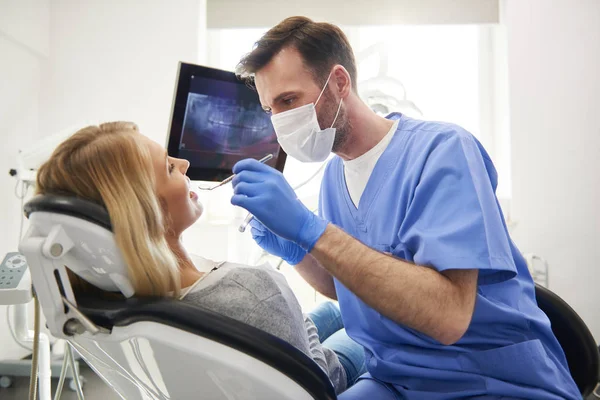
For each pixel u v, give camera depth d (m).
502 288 1.03
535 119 2.49
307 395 0.70
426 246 0.90
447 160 0.97
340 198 1.26
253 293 0.81
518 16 2.50
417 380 1.01
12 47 2.35
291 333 0.83
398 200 1.07
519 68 2.50
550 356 1.02
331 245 0.88
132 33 2.58
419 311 0.85
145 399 0.87
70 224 0.65
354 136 1.16
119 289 0.75
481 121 2.81
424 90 2.82
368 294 0.87
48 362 1.41
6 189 2.33
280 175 0.95
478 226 0.89
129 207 0.72
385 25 2.61
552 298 1.19
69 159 0.74
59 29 2.59
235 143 1.60
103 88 2.59
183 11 2.58
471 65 2.82
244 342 0.65
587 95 2.46
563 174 2.47
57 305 0.67
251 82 1.31
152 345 0.65
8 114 2.34
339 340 1.29
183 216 0.93
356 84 1.20
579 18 2.47
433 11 2.60
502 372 0.96
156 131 2.58
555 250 2.48
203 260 1.08
